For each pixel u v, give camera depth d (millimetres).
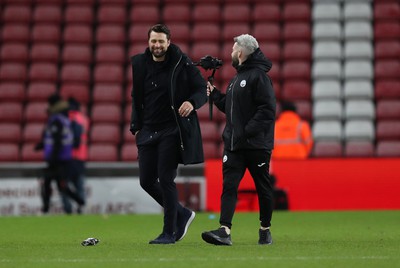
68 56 80812
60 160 58188
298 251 26938
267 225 29875
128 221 48250
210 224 44719
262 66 29125
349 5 83875
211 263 23328
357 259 24375
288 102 60031
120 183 61062
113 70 79188
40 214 60844
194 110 29516
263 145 28812
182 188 60031
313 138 74062
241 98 29000
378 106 76188
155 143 30078
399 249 27891
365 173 60094
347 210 59031
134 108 30469
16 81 79250
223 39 81750
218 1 83938
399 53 80500
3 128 74562
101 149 72188
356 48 80875
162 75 29766
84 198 60156
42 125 74938
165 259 24391
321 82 78062
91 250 27938
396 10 83125
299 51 80250
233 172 29156
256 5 83562
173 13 83250
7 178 60969
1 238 35812
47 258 25375
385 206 60031
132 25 83188
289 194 59500
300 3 83688
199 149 29875
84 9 84375
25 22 83750
